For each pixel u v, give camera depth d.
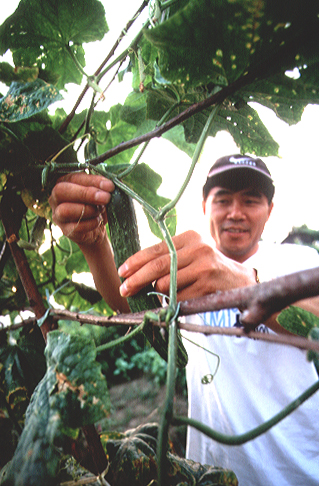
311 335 0.50
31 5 0.95
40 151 0.95
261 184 1.96
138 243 0.92
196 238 0.92
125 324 0.65
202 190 2.27
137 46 0.89
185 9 0.52
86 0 0.96
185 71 0.63
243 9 0.53
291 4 0.52
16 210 0.99
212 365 1.87
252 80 0.62
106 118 1.24
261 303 0.42
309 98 0.69
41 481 0.48
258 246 2.13
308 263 1.76
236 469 1.79
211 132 1.01
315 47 0.58
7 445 0.91
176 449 2.17
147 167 1.14
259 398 1.76
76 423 0.53
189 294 0.87
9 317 1.36
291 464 1.69
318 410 1.69
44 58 1.08
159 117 0.95
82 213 0.96
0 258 1.04
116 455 0.85
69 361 0.58
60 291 1.40
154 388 6.18
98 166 0.88
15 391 0.96
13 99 0.83
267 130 0.94
